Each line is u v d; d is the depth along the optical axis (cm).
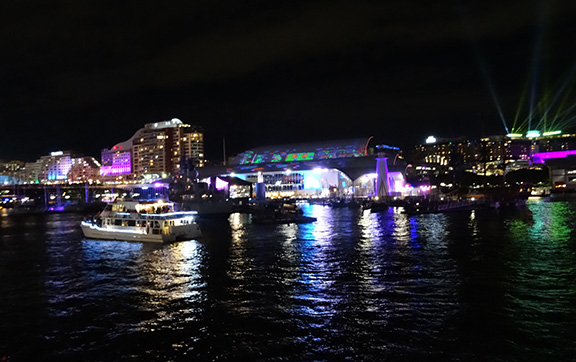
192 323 2302
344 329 2155
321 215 9375
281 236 5709
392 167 15675
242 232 6322
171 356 1928
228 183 13962
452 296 2633
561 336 2011
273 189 18300
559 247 4250
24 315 2512
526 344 1938
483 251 4103
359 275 3244
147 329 2236
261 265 3725
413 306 2462
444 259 3756
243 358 1886
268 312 2434
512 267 3375
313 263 3750
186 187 13462
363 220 7881
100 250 4853
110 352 1983
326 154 19450
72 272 3678
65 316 2477
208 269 3616
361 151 18938
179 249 4744
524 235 5178
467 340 1991
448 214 8800
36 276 3556
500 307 2408
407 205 9494
